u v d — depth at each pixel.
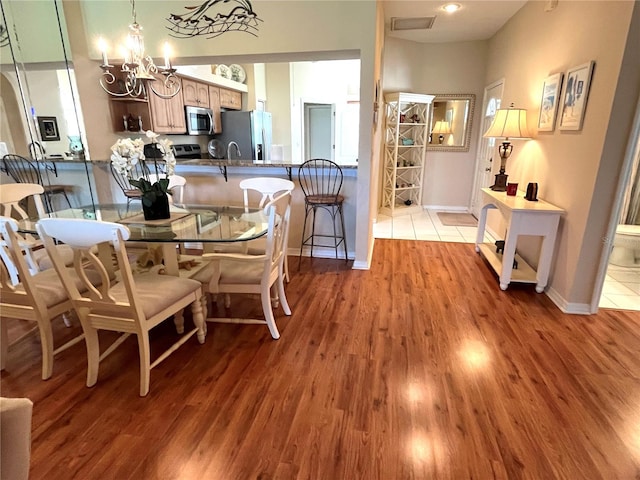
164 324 2.54
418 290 3.07
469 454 1.51
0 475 0.71
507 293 3.01
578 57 2.69
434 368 2.05
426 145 5.93
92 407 1.76
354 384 1.92
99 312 1.82
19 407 0.70
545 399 1.82
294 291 3.05
